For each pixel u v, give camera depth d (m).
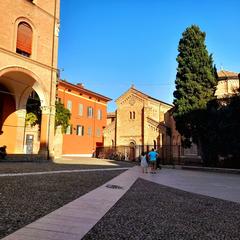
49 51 33.00
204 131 28.67
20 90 34.41
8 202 8.67
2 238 5.45
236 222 7.52
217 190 13.58
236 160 26.09
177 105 30.66
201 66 30.62
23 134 35.31
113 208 8.73
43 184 12.80
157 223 7.13
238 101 25.25
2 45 27.86
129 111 55.31
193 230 6.62
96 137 59.75
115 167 27.48
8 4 28.64
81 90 55.66
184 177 19.91
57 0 34.56
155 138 51.19
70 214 7.64
